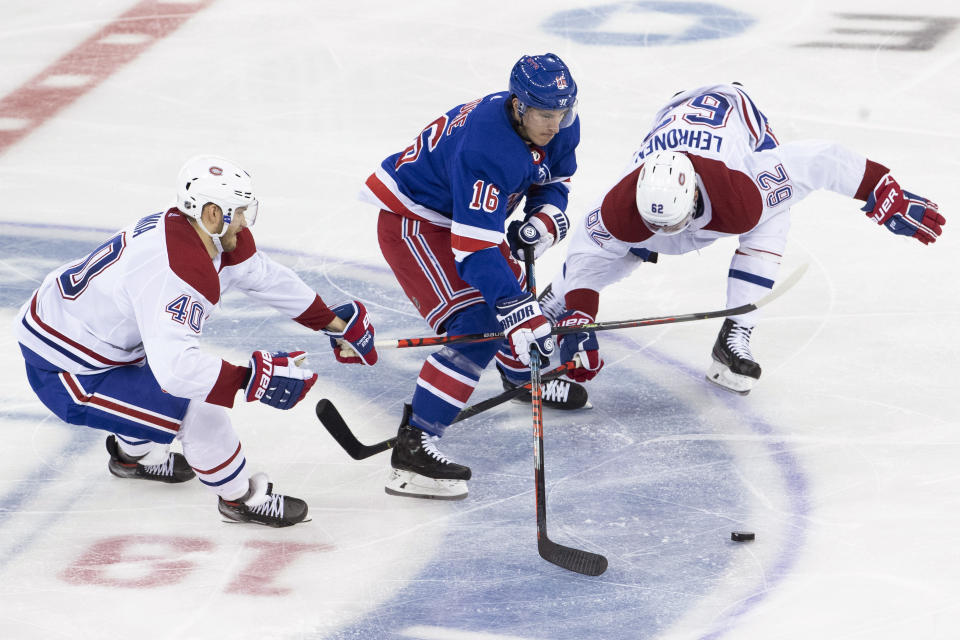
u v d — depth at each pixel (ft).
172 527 43.09
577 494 44.88
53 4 113.70
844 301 59.57
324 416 42.55
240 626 37.19
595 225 48.88
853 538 41.24
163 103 90.27
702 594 38.47
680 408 51.01
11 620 37.52
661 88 89.45
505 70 94.48
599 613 37.63
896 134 79.77
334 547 41.83
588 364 49.11
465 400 44.65
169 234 38.01
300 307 43.32
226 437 41.22
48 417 50.55
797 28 100.63
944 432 47.83
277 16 108.27
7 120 87.61
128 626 37.19
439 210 45.32
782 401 50.98
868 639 35.83
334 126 85.15
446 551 41.42
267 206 73.05
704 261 65.36
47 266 64.75
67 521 43.34
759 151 50.06
